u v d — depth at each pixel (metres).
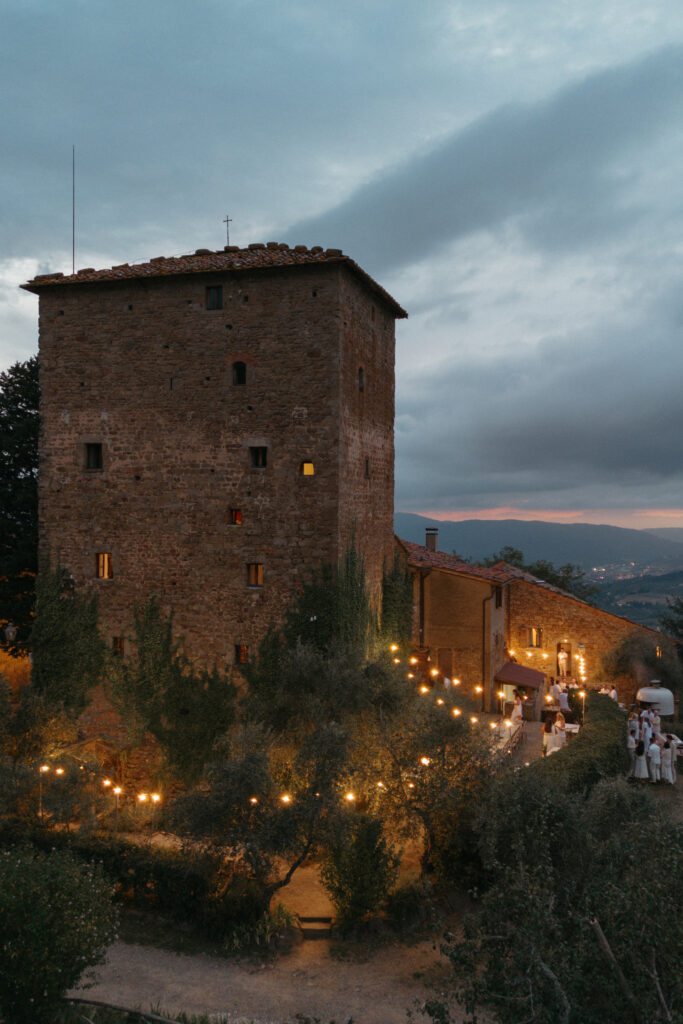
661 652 36.44
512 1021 10.23
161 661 26.48
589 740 23.84
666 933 10.02
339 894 17.47
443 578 33.75
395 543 33.00
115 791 21.34
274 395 25.80
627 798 16.62
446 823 18.61
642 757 25.56
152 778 26.19
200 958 16.33
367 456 28.88
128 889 18.64
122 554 27.00
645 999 9.65
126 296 27.03
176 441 26.59
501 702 32.81
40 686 27.34
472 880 18.19
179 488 26.56
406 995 14.89
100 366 27.30
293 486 25.64
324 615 25.31
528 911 11.95
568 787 19.89
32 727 24.53
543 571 66.00
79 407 27.48
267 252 27.97
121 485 27.06
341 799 18.61
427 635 33.94
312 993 14.94
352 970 15.88
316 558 25.44
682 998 9.52
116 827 21.09
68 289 27.53
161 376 26.72
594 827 16.14
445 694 22.22
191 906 17.70
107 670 26.92
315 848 17.83
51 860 13.34
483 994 11.27
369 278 27.22
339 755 18.33
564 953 10.73
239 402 26.09
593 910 11.59
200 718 25.95
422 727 19.89
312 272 25.44
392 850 17.97
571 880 14.54
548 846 15.11
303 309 25.55
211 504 26.33
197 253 29.16
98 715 27.05
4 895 11.75
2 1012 11.29
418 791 18.81
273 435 25.80
